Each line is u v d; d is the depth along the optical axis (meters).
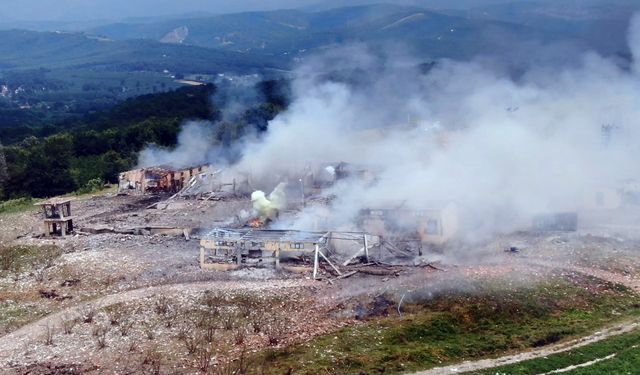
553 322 34.84
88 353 31.27
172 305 36.84
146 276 41.62
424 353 31.05
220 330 33.84
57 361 30.44
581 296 37.72
